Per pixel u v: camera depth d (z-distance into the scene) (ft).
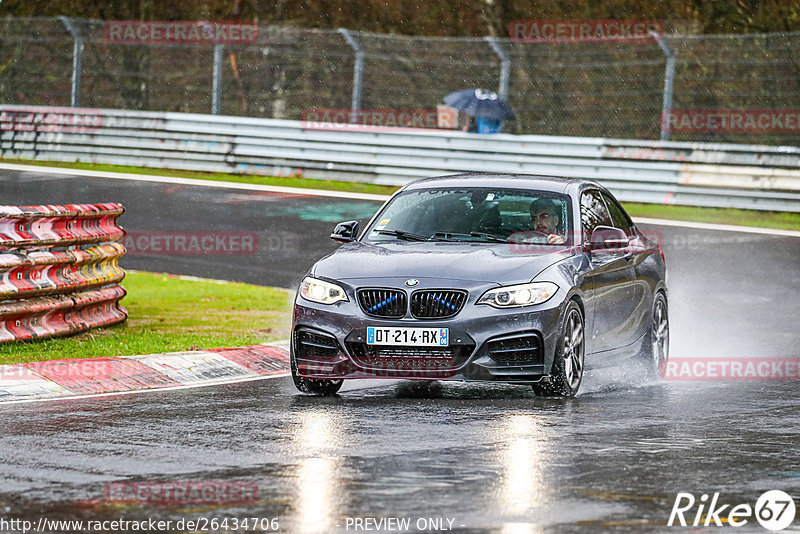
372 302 84.94
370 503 53.31
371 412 78.74
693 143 229.45
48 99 352.28
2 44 352.90
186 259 173.47
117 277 119.85
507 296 83.61
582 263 89.97
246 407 80.94
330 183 244.01
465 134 240.94
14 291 101.19
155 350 103.45
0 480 57.93
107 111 259.80
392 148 243.81
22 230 103.60
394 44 355.77
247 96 355.15
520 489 56.29
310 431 71.51
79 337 110.01
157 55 357.41
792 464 63.26
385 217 95.76
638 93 336.49
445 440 68.64
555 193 95.71
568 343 86.28
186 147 254.47
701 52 332.80
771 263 171.63
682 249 181.68
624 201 229.66
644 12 345.72
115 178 240.53
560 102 341.82
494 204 94.68
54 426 73.05
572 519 50.75
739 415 79.10
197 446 66.80
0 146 264.72
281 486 56.70
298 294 87.66
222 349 102.94
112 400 83.61
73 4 359.25
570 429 72.69
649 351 101.04
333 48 356.38
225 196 222.28
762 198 219.20
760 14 336.29
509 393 88.48
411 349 83.66
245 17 363.35
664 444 68.33
